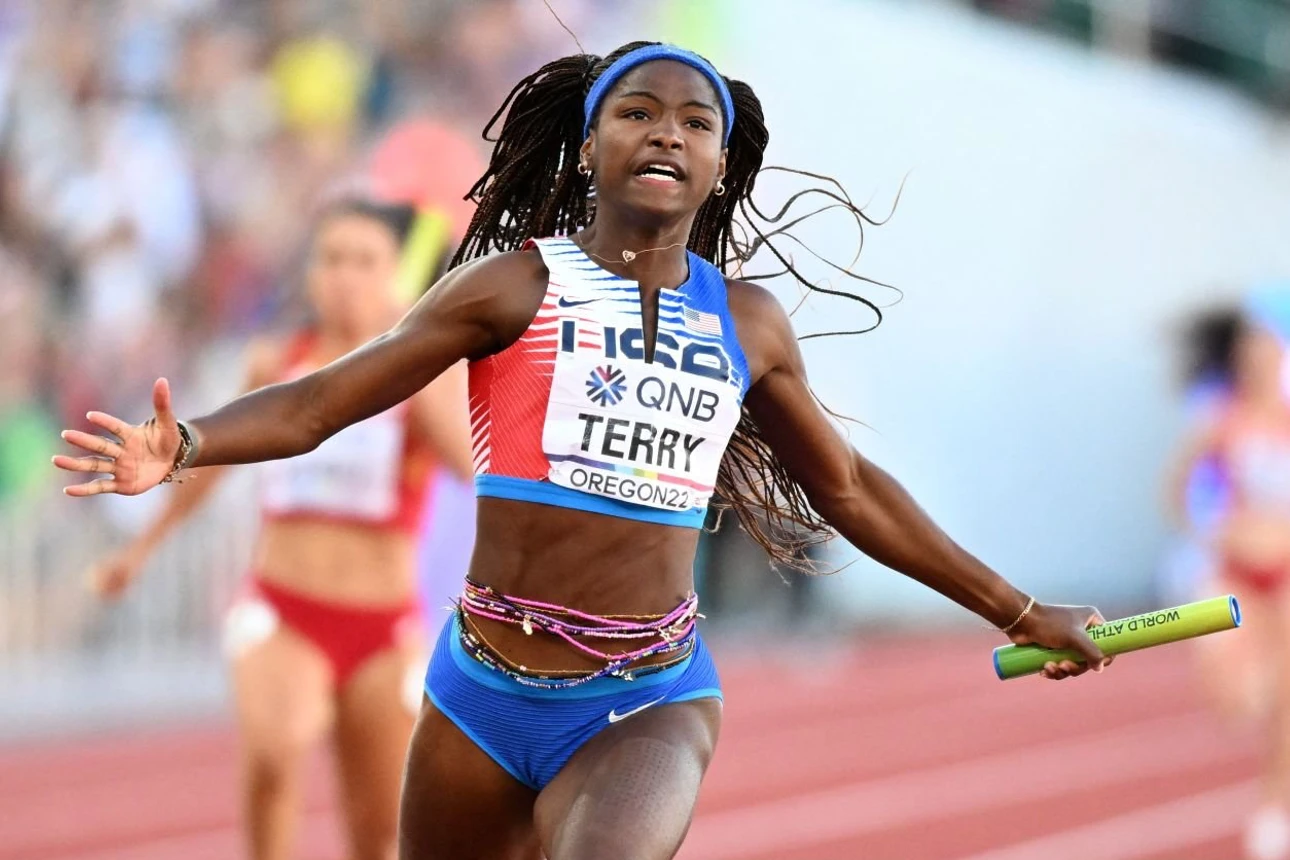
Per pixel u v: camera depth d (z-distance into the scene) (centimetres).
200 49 4503
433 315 1094
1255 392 3050
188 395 4247
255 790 1770
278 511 1808
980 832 2931
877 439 5925
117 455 994
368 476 1794
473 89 4878
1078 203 6781
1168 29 7438
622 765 1061
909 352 6053
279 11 4634
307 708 1761
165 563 3916
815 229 5628
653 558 1120
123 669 3844
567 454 1088
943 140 6172
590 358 1086
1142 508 7088
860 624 5956
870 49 5869
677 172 1086
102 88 4306
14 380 3869
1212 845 2891
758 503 1266
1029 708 4478
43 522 3756
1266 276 7694
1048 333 6669
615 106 1096
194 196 4381
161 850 2608
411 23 4794
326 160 4594
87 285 4106
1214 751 3862
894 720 4200
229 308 4388
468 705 1136
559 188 1246
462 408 1822
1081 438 6812
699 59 1109
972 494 6338
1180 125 7275
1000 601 1206
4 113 4125
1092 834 2955
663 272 1120
